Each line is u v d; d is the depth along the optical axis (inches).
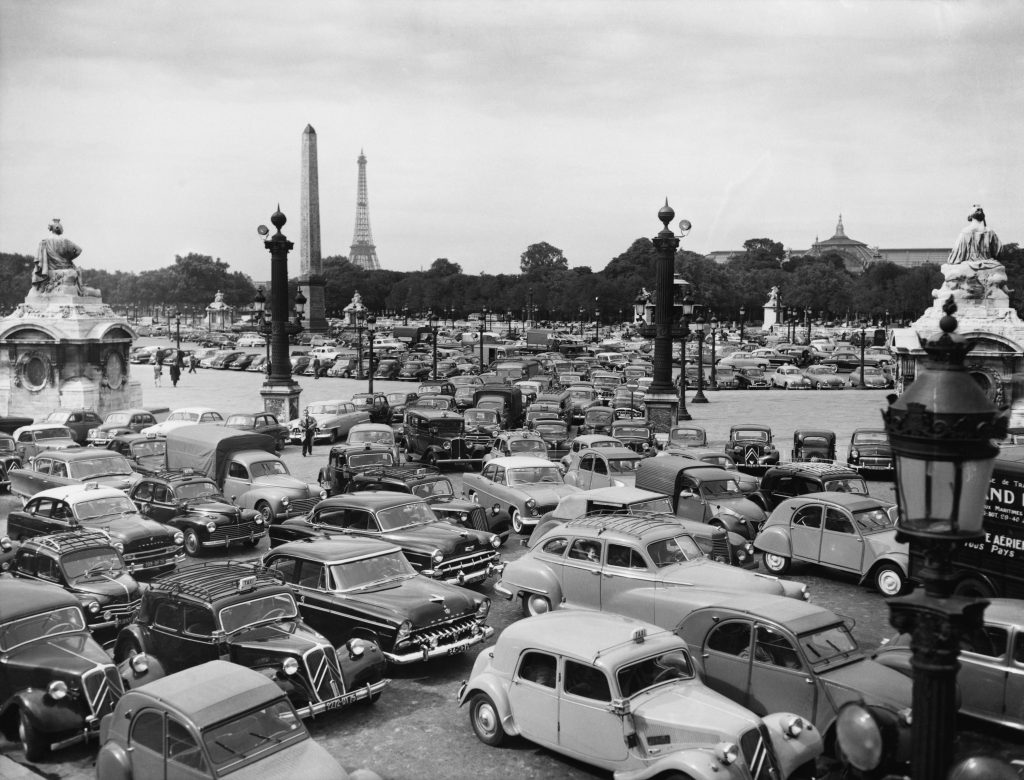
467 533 702.5
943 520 214.4
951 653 213.6
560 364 2893.7
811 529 733.9
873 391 2630.4
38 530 772.0
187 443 1013.8
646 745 394.3
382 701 514.9
